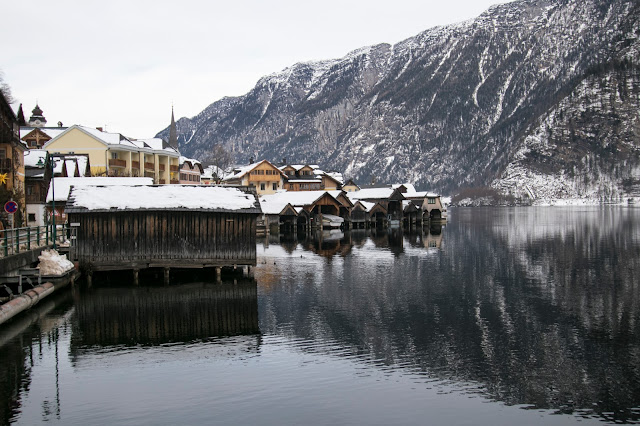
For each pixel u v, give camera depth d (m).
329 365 26.97
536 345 29.88
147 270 51.56
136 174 105.81
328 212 122.38
